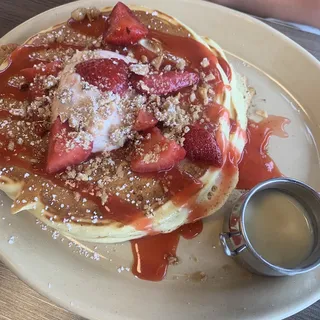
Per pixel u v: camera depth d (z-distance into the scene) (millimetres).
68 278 213
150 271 222
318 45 297
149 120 216
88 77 219
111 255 226
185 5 288
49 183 214
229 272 224
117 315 203
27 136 225
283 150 259
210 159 214
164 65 238
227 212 238
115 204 209
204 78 236
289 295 210
